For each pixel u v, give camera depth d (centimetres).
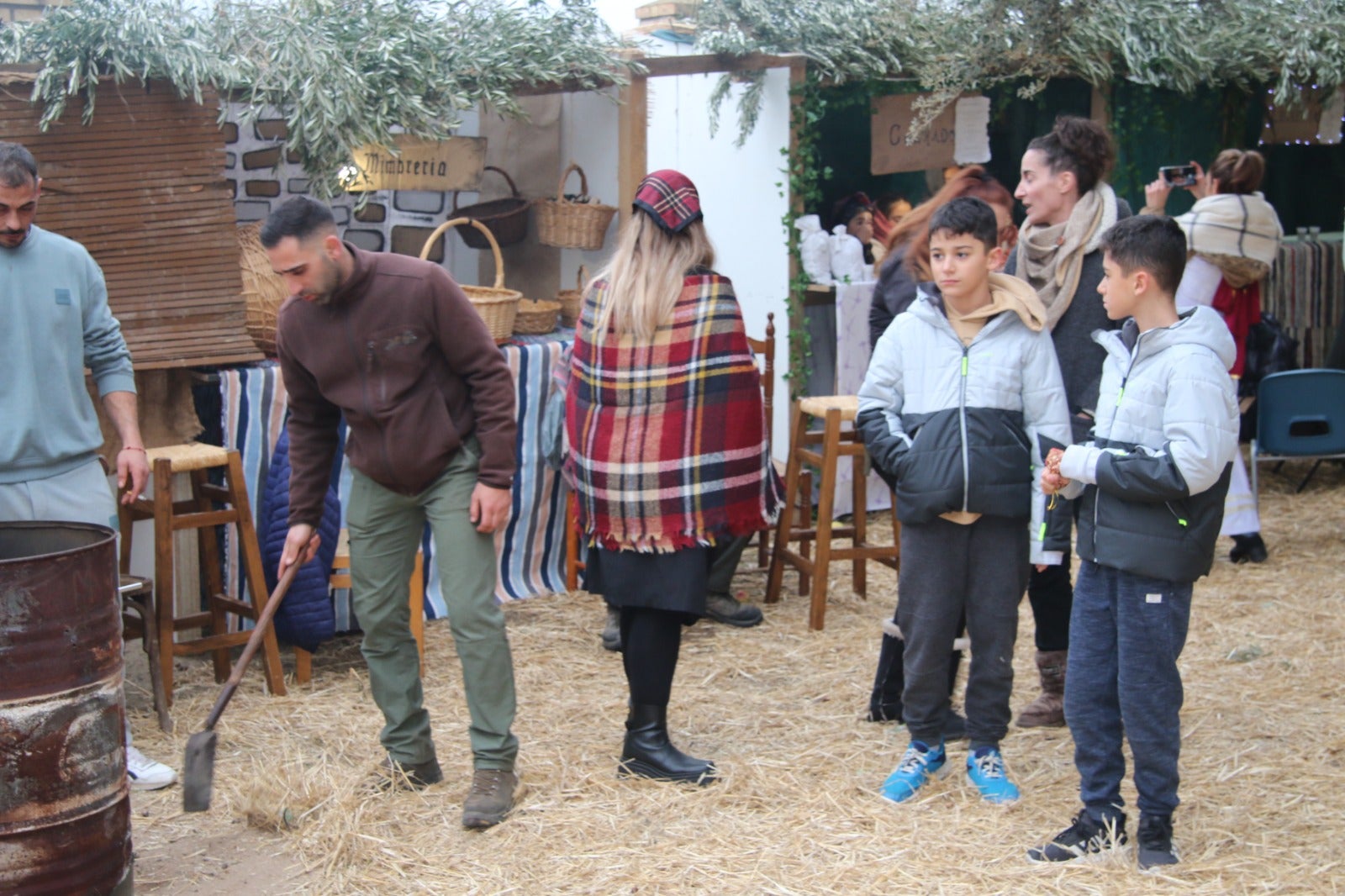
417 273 327
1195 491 288
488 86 520
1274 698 423
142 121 436
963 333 337
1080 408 371
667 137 674
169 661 423
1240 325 606
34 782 268
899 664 400
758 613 512
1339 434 601
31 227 348
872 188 755
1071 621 318
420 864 316
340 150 483
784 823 334
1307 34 667
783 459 644
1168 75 686
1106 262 302
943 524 334
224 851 326
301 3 489
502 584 547
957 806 342
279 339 339
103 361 366
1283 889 295
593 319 357
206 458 429
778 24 608
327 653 487
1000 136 754
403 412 329
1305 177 886
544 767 372
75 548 288
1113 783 313
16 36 425
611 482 349
